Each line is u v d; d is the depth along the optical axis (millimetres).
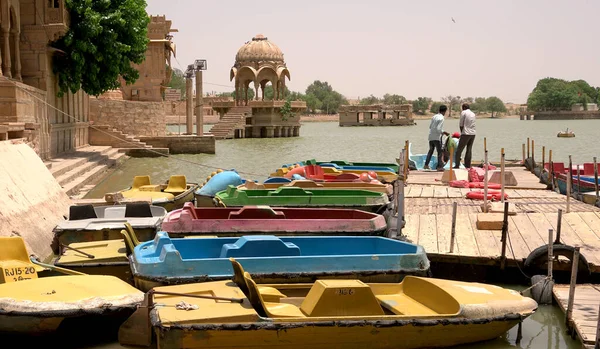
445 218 13055
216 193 14898
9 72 24141
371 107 114188
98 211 13203
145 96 47312
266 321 7297
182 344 7156
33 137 22219
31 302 7789
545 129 90250
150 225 11555
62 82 28312
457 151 21203
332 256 9102
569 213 13055
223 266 8891
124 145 38969
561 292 9297
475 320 7801
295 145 53656
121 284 8609
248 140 61500
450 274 11125
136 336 7969
